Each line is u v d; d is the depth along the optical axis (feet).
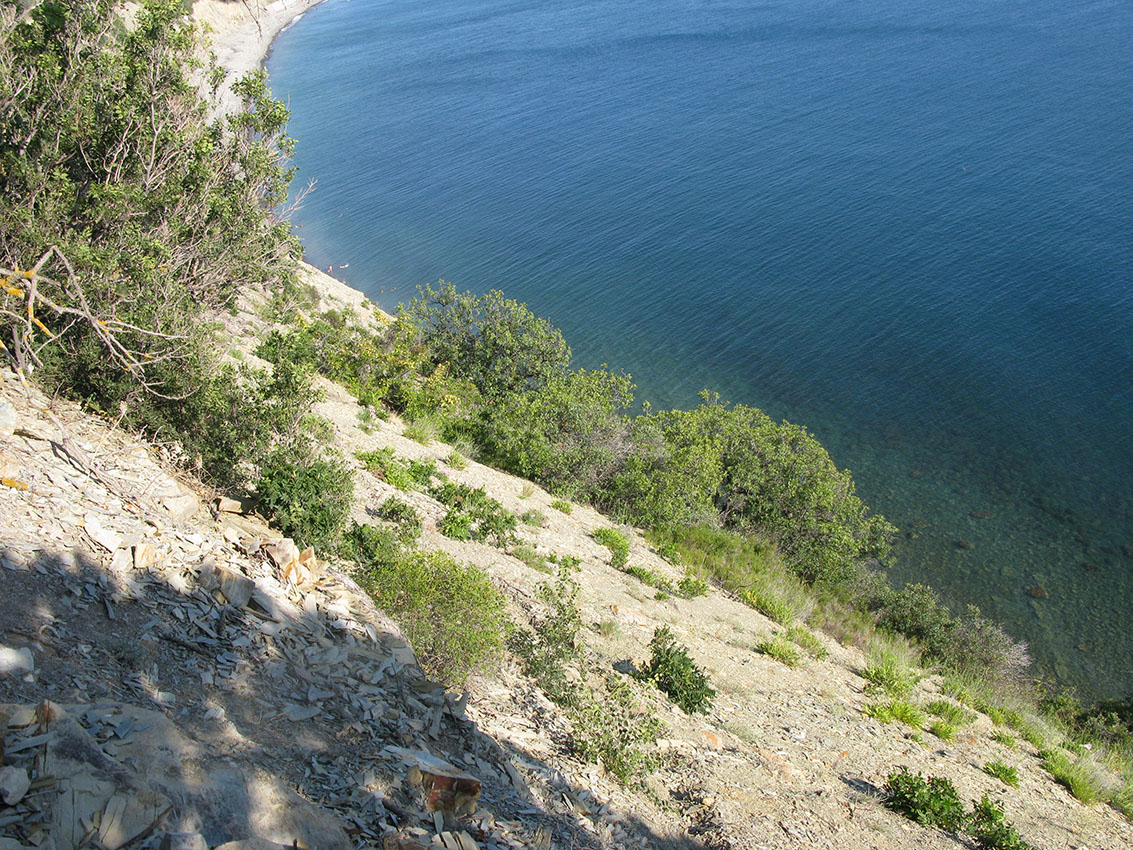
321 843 14.19
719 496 83.15
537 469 72.38
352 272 187.11
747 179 248.52
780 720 39.27
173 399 33.17
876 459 128.06
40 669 15.94
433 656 28.53
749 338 164.04
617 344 163.22
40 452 25.90
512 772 23.13
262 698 19.49
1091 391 140.56
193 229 46.75
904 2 495.00
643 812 25.89
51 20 46.37
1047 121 271.90
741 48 425.69
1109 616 96.27
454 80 388.78
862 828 30.45
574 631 34.88
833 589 72.13
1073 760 47.26
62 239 33.53
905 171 245.45
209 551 24.93
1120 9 406.41
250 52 320.29
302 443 34.96
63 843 11.34
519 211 228.84
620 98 348.59
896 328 164.86
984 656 67.46
